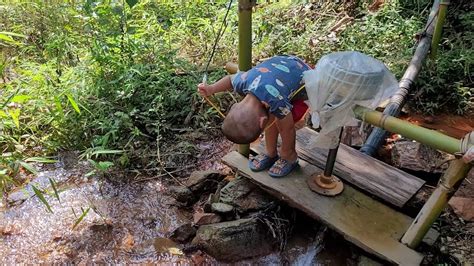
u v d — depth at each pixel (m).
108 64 3.50
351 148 2.77
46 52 3.84
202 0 4.59
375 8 4.70
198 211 2.70
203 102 3.49
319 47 4.14
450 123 3.39
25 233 2.55
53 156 3.14
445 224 2.44
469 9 4.29
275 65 2.23
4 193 2.82
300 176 2.53
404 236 2.16
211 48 4.08
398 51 3.87
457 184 1.90
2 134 3.08
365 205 2.36
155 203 2.78
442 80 3.51
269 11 4.74
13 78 3.64
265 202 2.54
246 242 2.39
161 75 3.45
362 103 1.94
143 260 2.39
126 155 3.01
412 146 2.78
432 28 3.65
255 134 2.15
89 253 2.44
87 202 2.79
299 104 2.33
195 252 2.42
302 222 2.57
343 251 2.40
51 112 3.12
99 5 3.62
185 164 3.11
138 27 3.91
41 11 4.07
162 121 3.29
